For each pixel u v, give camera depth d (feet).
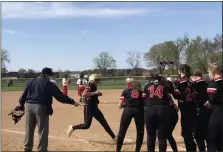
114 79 192.03
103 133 34.24
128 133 33.71
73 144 28.86
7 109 60.03
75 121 44.01
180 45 203.31
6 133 34.17
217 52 181.88
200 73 23.63
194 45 194.18
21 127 38.34
